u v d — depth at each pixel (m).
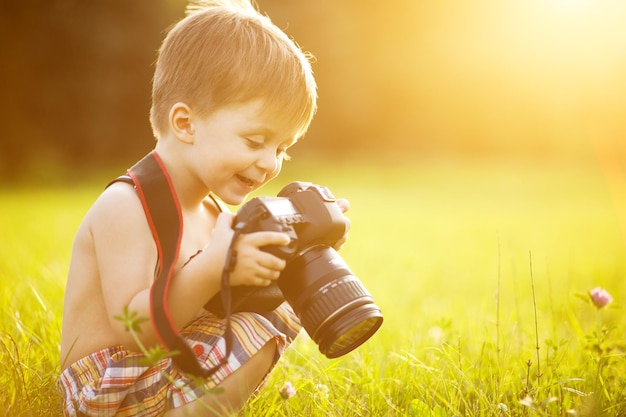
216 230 1.78
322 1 27.61
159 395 1.77
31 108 22.28
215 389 1.70
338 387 2.28
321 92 28.83
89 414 1.75
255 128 1.85
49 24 22.02
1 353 2.21
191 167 1.90
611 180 22.12
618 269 5.48
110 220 1.78
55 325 2.67
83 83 23.11
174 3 23.39
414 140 32.66
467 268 5.84
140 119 24.33
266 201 1.76
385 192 16.80
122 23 23.23
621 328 3.00
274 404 2.03
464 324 3.26
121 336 1.75
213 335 1.85
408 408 2.13
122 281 1.75
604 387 2.06
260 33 1.92
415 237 8.29
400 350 2.72
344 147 30.66
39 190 16.09
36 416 1.89
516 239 8.33
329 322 1.74
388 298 4.12
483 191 17.69
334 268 1.79
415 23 31.36
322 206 1.82
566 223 10.45
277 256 1.73
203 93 1.85
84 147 23.53
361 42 30.06
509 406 2.06
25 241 6.21
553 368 2.27
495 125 34.09
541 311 3.79
